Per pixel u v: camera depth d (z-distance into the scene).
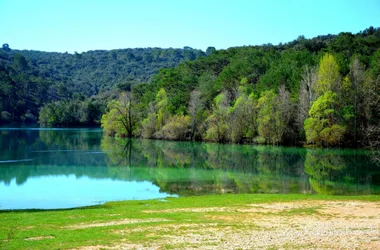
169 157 72.94
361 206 30.06
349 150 81.62
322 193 38.97
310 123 84.19
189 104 117.75
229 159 69.56
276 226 23.27
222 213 27.31
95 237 20.42
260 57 138.00
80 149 85.94
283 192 39.41
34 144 97.00
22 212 28.64
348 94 86.88
